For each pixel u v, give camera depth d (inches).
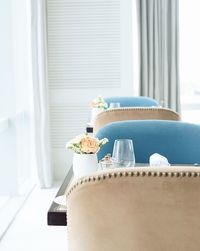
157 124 75.3
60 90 167.9
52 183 166.2
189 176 30.5
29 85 156.5
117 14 164.6
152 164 59.2
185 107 175.9
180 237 31.8
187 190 30.6
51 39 165.9
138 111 97.6
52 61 166.9
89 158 55.7
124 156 59.5
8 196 142.3
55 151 171.3
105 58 166.6
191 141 74.3
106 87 167.8
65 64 166.9
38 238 109.7
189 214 31.1
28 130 162.1
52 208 46.3
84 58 166.7
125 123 75.1
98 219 32.1
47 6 164.4
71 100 168.2
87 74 167.3
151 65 163.3
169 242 31.9
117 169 31.6
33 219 124.3
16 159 142.2
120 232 32.0
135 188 30.8
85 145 55.3
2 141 139.6
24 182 161.8
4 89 136.8
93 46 166.1
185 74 173.3
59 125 169.6
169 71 165.3
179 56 165.9
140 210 31.1
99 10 164.6
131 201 31.0
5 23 135.3
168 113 98.0
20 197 145.1
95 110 126.7
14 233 113.4
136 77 166.7
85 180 31.7
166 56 163.5
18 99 150.3
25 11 152.9
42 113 155.8
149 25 161.3
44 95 154.9
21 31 152.5
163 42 162.9
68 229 35.0
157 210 31.1
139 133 74.5
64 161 171.6
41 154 158.2
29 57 153.8
